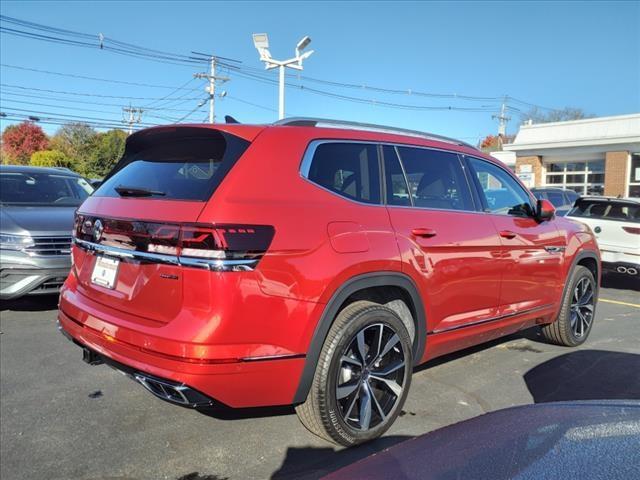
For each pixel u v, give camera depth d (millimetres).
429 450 1705
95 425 3408
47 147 63562
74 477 2828
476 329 3926
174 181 2939
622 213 8727
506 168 4582
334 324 2932
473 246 3777
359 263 2959
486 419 1942
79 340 3121
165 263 2625
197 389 2520
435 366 4625
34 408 3646
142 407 3680
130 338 2707
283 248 2662
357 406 3113
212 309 2502
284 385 2746
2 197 6680
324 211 2918
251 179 2738
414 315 3434
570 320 5113
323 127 3273
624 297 8281
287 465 2961
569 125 26031
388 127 3736
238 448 3139
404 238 3277
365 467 1664
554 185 26828
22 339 5148
